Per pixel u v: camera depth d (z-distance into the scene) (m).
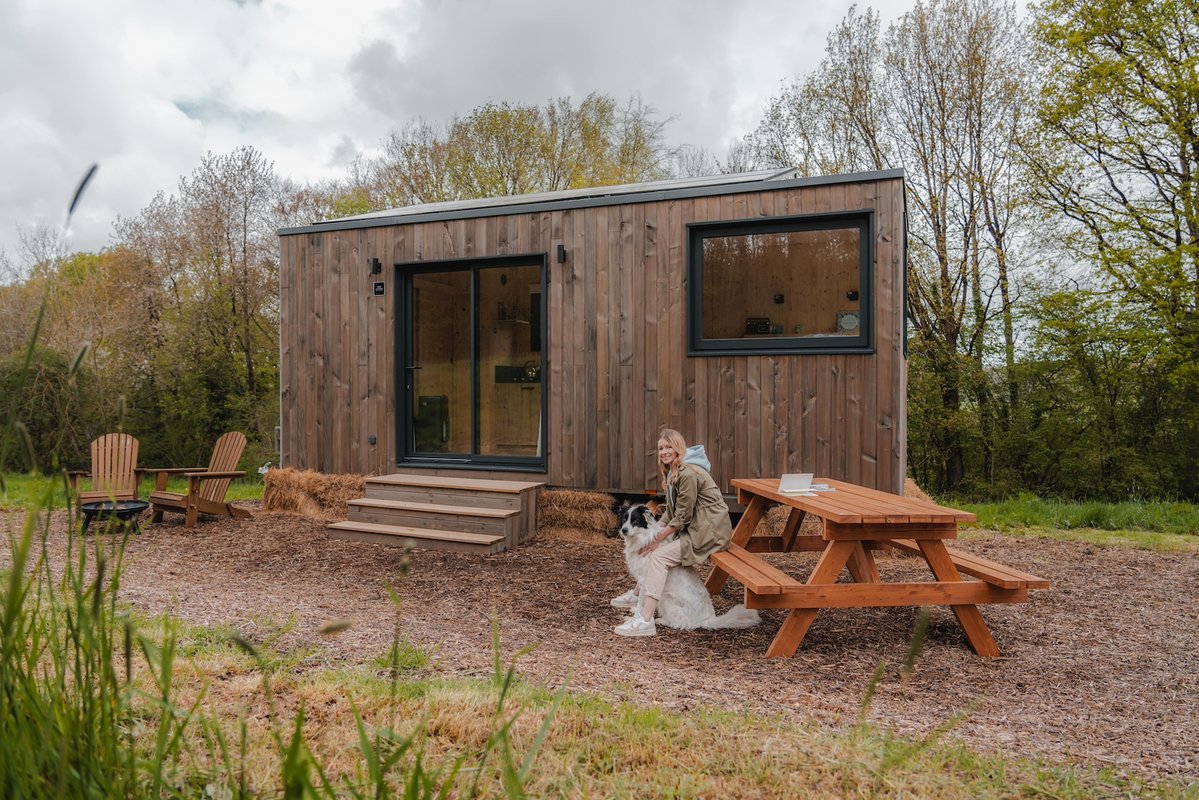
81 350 1.16
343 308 8.24
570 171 21.14
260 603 4.39
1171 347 12.62
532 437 7.63
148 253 17.86
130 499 7.51
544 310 7.46
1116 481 13.58
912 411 15.05
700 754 2.30
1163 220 12.59
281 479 8.27
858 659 3.94
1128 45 12.55
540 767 2.12
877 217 6.30
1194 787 2.24
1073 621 4.73
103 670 1.30
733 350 6.78
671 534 4.59
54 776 1.17
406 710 2.51
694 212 6.89
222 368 17.98
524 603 5.10
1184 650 4.17
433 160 21.00
